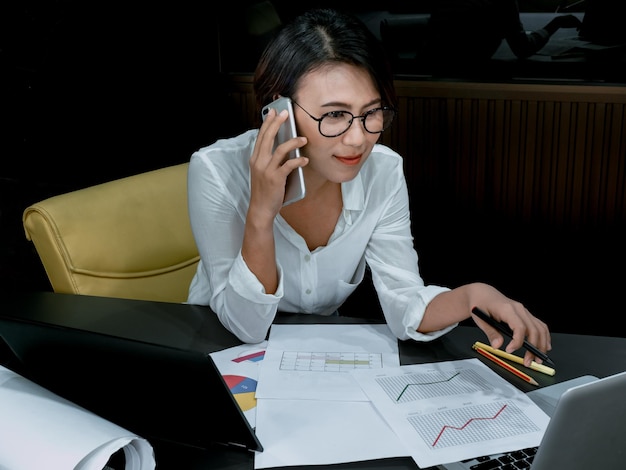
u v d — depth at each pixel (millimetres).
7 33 3951
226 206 1508
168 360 1000
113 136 4047
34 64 3990
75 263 1686
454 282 3553
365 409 1203
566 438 833
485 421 1157
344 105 1255
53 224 1666
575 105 3410
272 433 1138
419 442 1104
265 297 1359
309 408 1203
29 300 1606
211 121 3912
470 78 3514
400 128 3699
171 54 3812
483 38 3430
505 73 3457
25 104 4109
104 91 3955
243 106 3854
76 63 3932
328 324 1522
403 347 1416
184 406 1066
